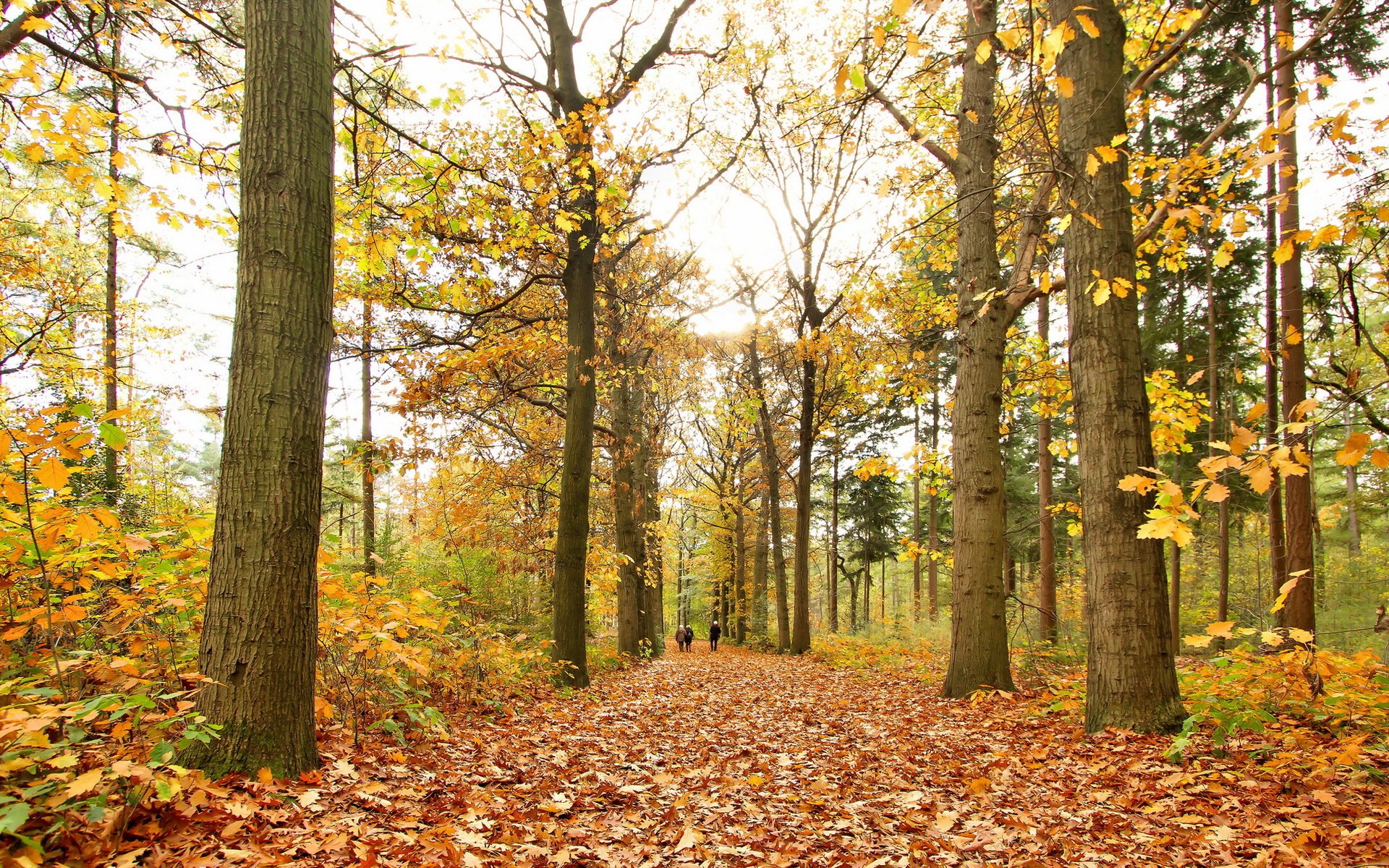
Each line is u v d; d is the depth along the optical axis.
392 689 5.14
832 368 19.06
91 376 10.72
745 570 34.41
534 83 9.12
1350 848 2.95
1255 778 4.01
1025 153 6.89
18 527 3.34
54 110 5.15
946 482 11.27
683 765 5.43
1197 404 7.78
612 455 14.70
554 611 9.57
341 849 2.94
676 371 19.27
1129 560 5.34
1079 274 5.66
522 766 4.86
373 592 5.65
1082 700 6.51
